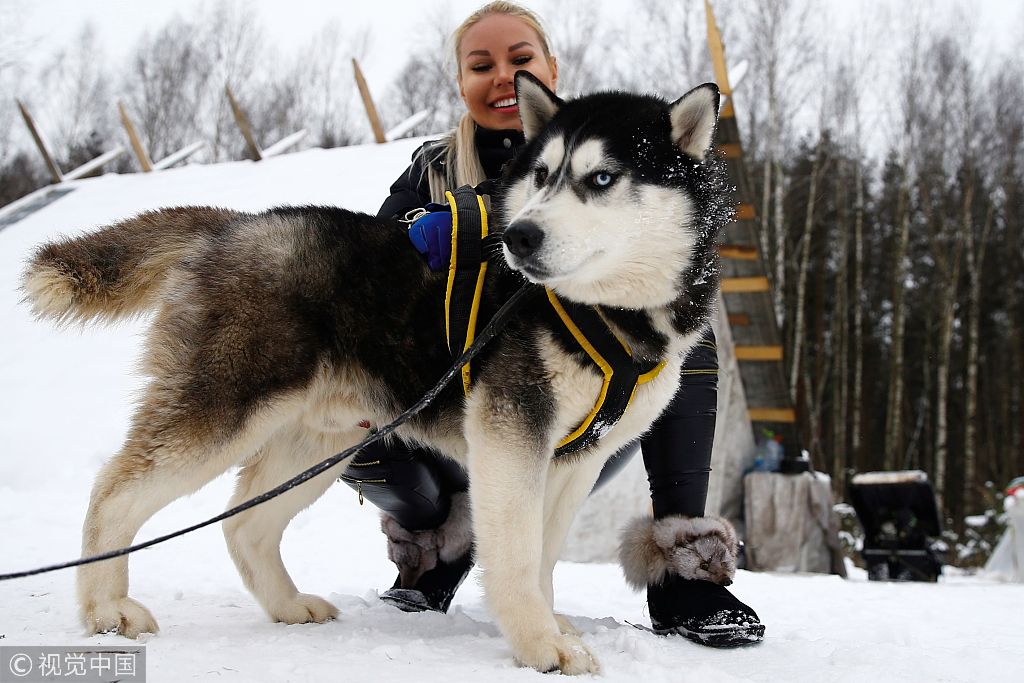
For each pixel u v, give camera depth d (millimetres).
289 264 2400
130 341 7730
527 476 2172
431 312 2451
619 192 2320
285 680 1715
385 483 2770
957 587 4379
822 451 21031
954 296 19750
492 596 2092
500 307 2383
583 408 2293
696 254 2424
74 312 2568
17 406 6762
